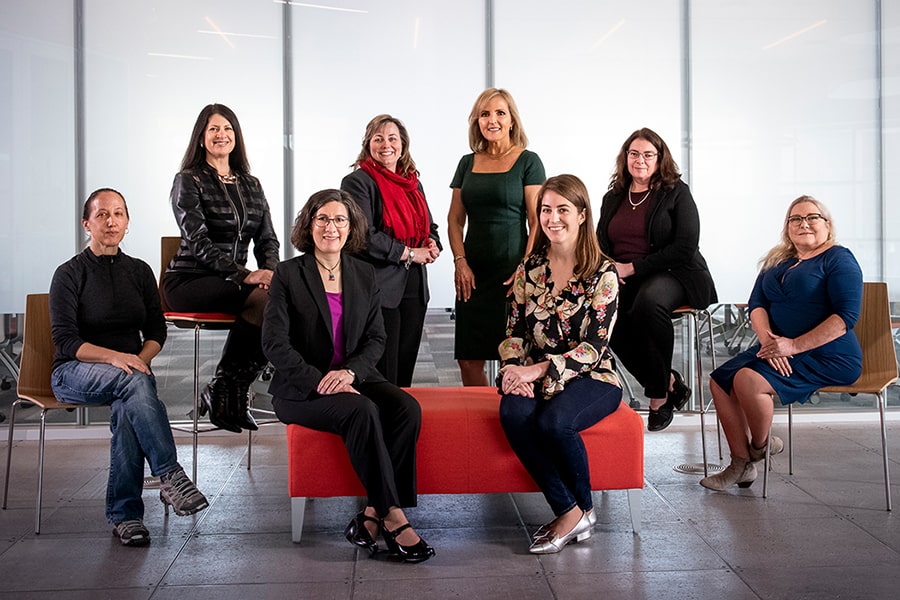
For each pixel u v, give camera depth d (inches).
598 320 129.3
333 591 108.5
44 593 108.3
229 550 124.3
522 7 215.9
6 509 145.6
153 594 107.9
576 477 123.6
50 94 208.4
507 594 107.1
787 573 113.5
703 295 168.2
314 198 133.8
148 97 210.7
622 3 217.5
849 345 146.5
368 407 121.4
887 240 223.3
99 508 146.5
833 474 165.2
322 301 130.6
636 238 171.3
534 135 218.1
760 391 146.7
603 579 112.0
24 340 143.2
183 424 211.8
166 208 212.2
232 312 162.1
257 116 213.6
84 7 208.1
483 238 177.2
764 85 220.5
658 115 219.5
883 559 118.4
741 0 218.8
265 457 184.9
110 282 139.5
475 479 129.0
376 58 214.5
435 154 216.2
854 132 222.4
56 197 209.3
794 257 154.8
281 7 212.5
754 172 221.5
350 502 149.8
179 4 210.7
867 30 221.5
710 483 155.2
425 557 118.6
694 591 107.6
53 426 207.9
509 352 133.6
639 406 217.9
